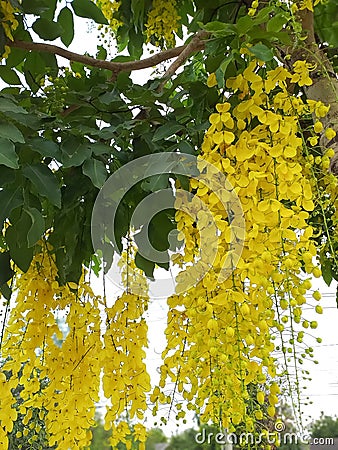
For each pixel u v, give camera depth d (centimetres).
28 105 131
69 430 111
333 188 96
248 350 88
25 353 115
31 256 116
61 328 125
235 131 100
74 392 112
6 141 95
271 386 89
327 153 94
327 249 108
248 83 98
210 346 88
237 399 89
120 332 110
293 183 90
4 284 118
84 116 127
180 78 134
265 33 97
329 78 98
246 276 87
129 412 107
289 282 85
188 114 125
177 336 102
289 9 98
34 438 115
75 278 121
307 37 109
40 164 105
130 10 198
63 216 122
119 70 141
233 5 134
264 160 93
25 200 108
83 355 114
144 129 121
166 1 187
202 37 130
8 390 110
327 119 102
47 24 152
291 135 92
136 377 108
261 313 88
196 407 97
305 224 88
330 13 137
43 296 119
